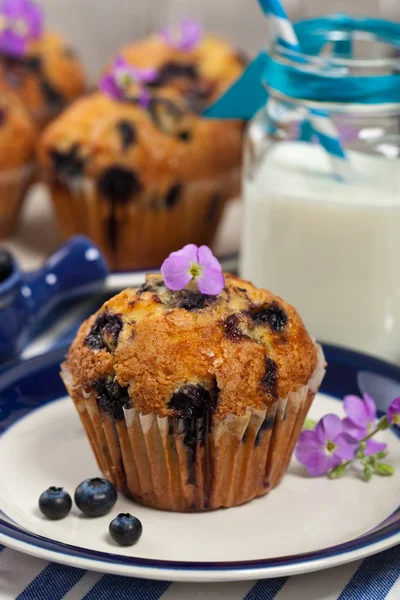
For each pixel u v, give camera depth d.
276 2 0.53
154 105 0.65
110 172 0.63
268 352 0.44
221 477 0.44
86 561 0.39
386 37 0.57
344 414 0.49
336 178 0.55
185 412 0.43
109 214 0.65
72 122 0.65
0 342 0.55
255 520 0.44
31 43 0.82
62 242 0.70
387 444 0.47
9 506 0.44
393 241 0.55
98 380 0.44
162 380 0.43
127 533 0.42
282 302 0.45
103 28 0.96
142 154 0.63
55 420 0.49
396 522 0.42
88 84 0.93
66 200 0.66
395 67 0.53
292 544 0.42
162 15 0.95
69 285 0.59
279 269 0.56
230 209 0.77
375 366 0.51
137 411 0.43
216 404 0.43
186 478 0.43
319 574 0.42
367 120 0.55
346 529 0.43
